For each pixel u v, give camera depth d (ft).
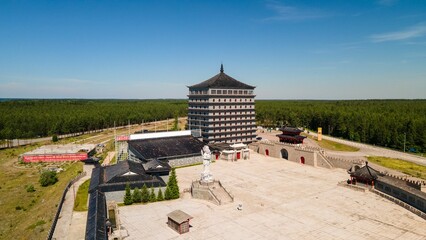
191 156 484.74
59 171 495.41
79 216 276.82
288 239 232.32
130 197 303.68
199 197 321.52
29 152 583.58
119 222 258.37
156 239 232.73
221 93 595.06
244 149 528.22
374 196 328.70
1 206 351.87
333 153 535.19
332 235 238.27
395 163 456.86
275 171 441.68
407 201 299.99
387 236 235.61
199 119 607.37
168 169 378.53
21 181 446.19
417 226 252.83
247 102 624.18
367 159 481.87
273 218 270.46
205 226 254.47
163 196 318.65
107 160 525.34
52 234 241.55
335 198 322.75
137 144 476.13
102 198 281.33
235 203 307.58
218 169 453.58
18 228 289.12
